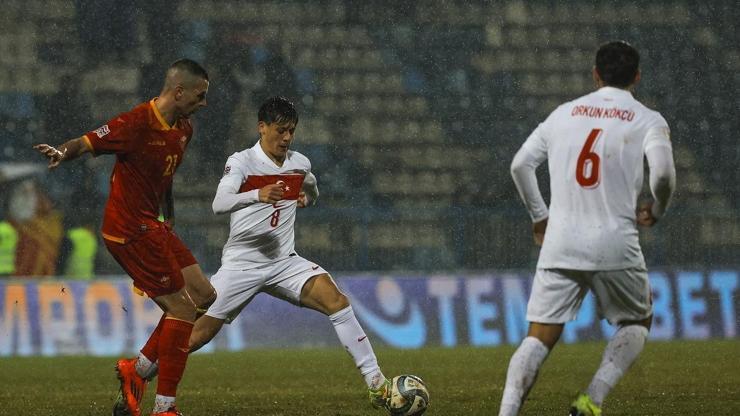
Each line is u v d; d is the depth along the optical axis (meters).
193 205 58.66
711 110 67.25
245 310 45.91
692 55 69.75
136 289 19.19
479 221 51.66
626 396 24.64
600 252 15.38
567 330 47.56
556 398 24.27
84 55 65.88
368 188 62.25
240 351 43.75
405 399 19.97
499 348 43.84
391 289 46.72
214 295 19.47
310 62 68.38
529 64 69.75
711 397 24.45
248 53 64.88
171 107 18.70
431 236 56.00
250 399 25.05
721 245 53.72
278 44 66.69
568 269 15.52
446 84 68.50
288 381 30.42
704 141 65.44
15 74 64.44
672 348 41.09
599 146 15.54
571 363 35.31
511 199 61.69
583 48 70.81
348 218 51.62
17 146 60.38
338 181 62.62
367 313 46.16
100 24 66.25
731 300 49.09
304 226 53.84
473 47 70.00
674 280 48.72
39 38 66.06
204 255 53.91
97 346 44.06
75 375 33.22
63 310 44.06
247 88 64.31
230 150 61.50
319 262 52.84
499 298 47.94
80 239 51.31
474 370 33.22
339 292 20.94
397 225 56.03
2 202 52.59
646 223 15.96
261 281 21.28
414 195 61.75
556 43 70.69
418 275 47.22
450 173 63.41
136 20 66.19
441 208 51.72
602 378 15.71
